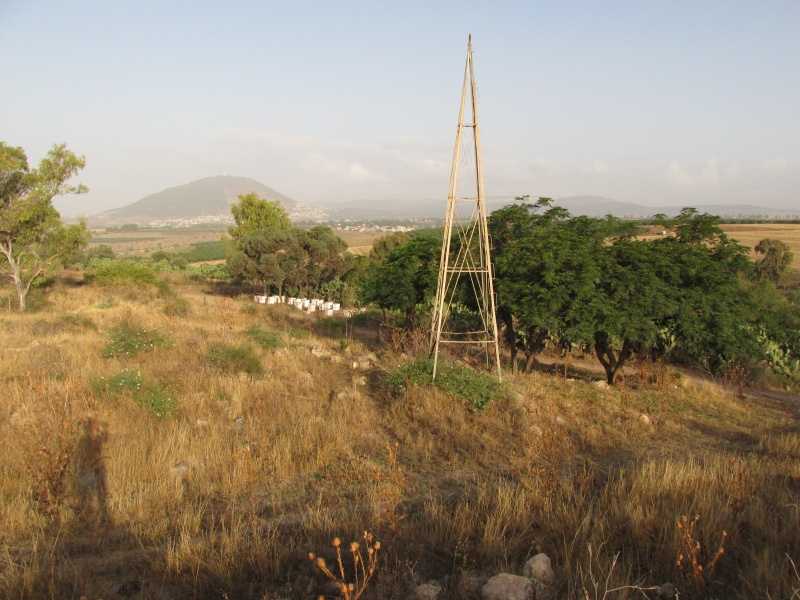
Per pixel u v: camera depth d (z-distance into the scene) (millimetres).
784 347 16625
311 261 30109
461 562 4805
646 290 11578
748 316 12477
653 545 5023
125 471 6324
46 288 25203
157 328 14875
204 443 7461
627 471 6945
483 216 10836
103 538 5098
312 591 4297
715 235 13375
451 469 7160
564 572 4477
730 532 5211
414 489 6496
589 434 8492
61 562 4598
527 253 11969
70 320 16531
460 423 8828
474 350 15586
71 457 6262
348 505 5980
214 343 13523
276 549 4828
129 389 8977
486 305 11133
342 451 7535
